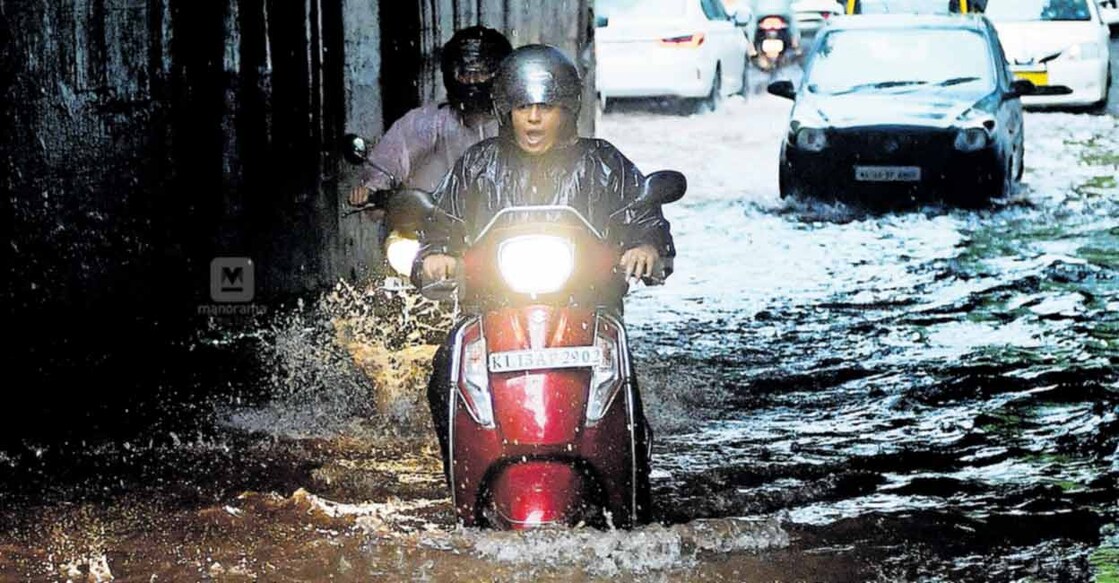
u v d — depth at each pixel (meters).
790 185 20.75
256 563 7.37
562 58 7.53
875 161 20.31
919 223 19.05
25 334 12.26
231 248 13.47
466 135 9.77
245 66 13.46
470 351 7.17
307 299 13.19
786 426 10.07
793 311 13.73
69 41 12.66
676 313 13.65
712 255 16.78
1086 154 25.09
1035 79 30.06
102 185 12.91
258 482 8.85
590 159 7.66
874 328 12.98
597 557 7.11
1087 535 7.83
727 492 8.63
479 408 7.07
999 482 8.77
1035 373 11.30
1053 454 9.32
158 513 8.23
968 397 10.70
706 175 23.42
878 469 9.09
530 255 6.95
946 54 22.16
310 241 13.64
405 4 13.57
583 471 7.07
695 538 7.43
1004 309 13.70
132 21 12.90
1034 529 7.92
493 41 9.77
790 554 7.46
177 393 10.80
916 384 11.06
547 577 6.99
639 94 31.38
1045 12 30.86
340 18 13.58
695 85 31.31
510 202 7.63
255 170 13.60
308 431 9.91
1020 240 17.59
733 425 10.11
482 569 7.07
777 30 35.41
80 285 12.81
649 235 7.41
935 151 20.19
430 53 13.59
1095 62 30.25
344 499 8.52
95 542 7.73
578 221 7.21
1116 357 11.77
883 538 7.76
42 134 12.62
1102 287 14.62
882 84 21.78
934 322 13.20
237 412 10.32
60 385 11.00
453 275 7.36
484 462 7.05
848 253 16.84
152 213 13.16
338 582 7.09
